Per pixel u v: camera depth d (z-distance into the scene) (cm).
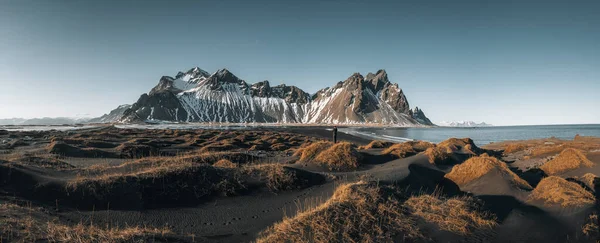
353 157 1745
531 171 1825
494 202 1073
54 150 2586
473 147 3325
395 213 877
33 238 639
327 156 1758
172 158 1822
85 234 698
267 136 5869
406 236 784
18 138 5047
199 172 1217
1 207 811
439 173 1594
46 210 893
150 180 1123
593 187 1317
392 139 8406
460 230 829
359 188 977
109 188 1056
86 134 5828
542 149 2603
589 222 858
